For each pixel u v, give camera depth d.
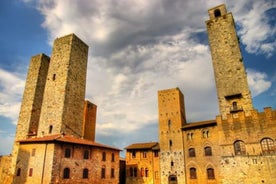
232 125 46.81
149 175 63.91
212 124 53.84
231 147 45.56
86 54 67.19
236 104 50.72
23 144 45.09
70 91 57.84
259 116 44.38
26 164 42.88
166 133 61.38
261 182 40.59
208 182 50.59
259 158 41.97
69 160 44.06
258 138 43.28
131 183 65.69
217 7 63.16
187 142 57.31
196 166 53.59
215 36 59.56
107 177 52.41
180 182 54.66
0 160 58.22
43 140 42.75
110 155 55.03
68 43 61.66
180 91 66.50
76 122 58.03
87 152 48.66
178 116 61.44
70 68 59.28
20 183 41.72
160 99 66.19
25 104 63.25
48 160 41.34
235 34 57.06
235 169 43.72
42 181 40.03
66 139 45.28
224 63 55.66
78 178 44.81
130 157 68.75
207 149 53.34
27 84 65.94
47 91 58.78
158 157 63.91
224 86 53.69
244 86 51.31
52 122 54.41
